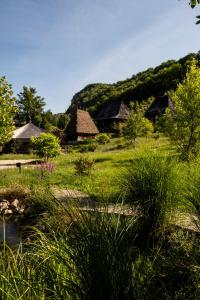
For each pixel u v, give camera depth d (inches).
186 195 166.4
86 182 489.4
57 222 124.9
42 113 4052.7
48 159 1032.8
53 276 90.0
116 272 82.0
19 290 88.7
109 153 1175.6
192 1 151.6
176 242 150.3
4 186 503.8
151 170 189.5
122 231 95.8
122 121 2674.7
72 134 2206.0
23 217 325.7
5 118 704.4
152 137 1642.5
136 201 187.2
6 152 1845.5
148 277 98.3
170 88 4114.2
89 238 89.2
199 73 546.3
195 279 117.8
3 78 701.9
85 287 81.9
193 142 533.6
